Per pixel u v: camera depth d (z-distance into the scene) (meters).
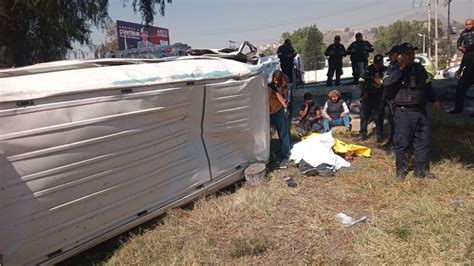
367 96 7.00
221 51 6.66
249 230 4.06
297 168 5.91
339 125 8.12
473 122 7.69
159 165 4.14
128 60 4.55
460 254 3.35
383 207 4.41
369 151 6.30
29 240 3.10
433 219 3.90
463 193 4.57
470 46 8.13
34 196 3.09
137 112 3.80
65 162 3.25
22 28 10.61
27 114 3.02
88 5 12.31
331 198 4.76
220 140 5.09
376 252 3.47
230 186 5.41
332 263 3.39
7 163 2.94
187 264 3.54
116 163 3.65
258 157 5.77
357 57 13.41
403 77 4.90
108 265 3.60
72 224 3.37
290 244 3.78
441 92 10.94
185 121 4.49
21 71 3.53
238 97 5.14
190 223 4.23
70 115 3.26
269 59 13.55
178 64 4.58
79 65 4.01
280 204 4.65
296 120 9.34
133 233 4.09
